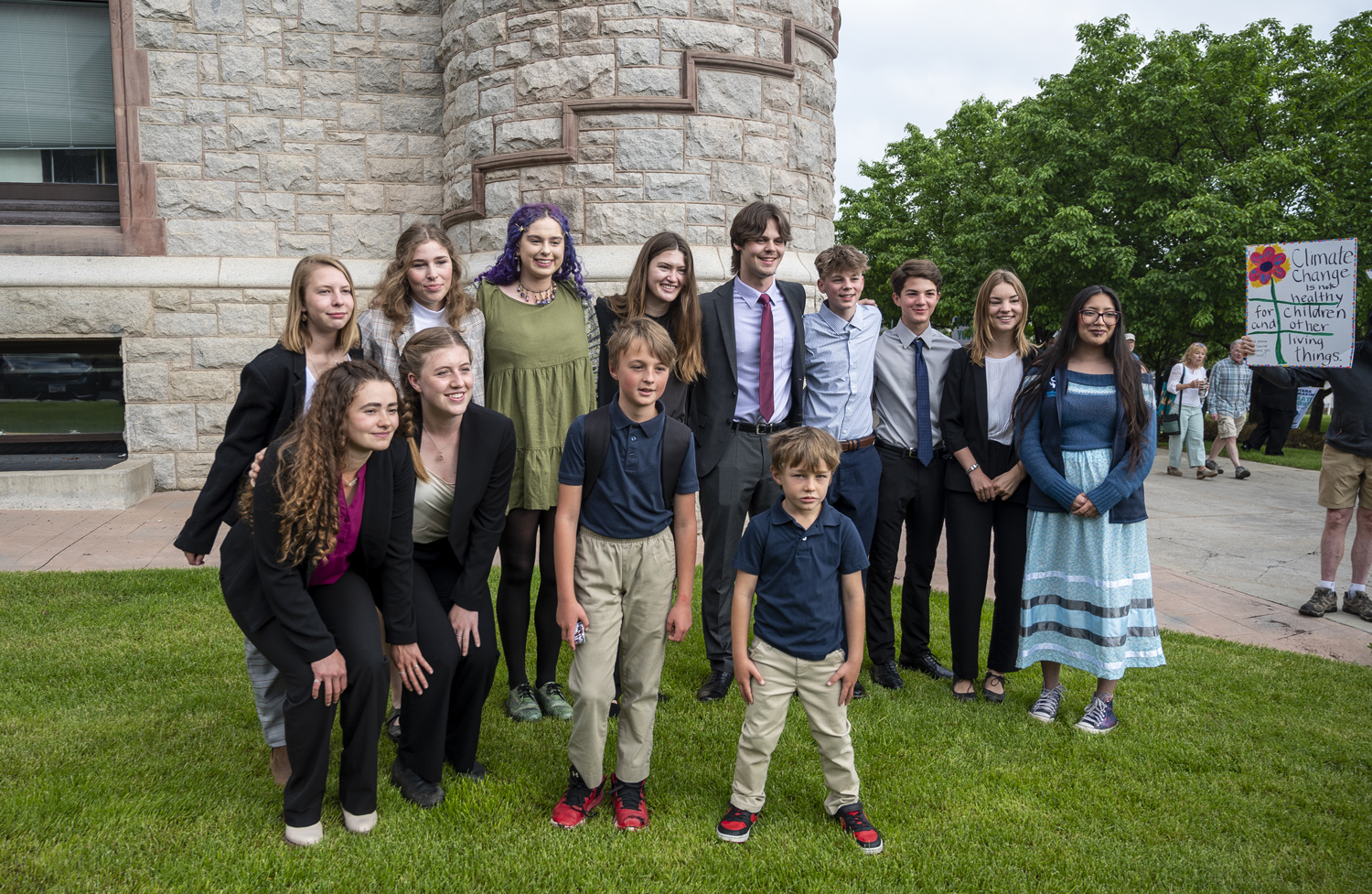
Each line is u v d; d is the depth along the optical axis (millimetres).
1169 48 18031
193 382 7844
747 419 3686
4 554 5480
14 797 2605
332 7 7910
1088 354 3512
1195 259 17203
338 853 2428
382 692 2502
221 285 7785
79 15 8008
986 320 3711
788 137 6953
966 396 3730
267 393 2701
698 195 6562
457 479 2758
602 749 2656
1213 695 3740
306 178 8008
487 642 2844
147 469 7652
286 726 2408
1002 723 3432
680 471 2691
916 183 26266
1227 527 7695
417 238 3129
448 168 7449
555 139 6488
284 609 2338
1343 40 19938
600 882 2320
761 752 2557
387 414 2383
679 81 6457
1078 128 19219
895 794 2855
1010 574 3682
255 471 2367
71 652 3805
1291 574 6039
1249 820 2730
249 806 2645
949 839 2600
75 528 6262
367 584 2697
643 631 2680
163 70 7691
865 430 3799
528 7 6547
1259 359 5020
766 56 6734
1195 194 16875
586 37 6410
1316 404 16750
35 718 3174
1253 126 19266
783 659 2568
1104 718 3398
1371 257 16594
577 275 3543
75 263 7609
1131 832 2648
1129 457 3363
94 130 8133
